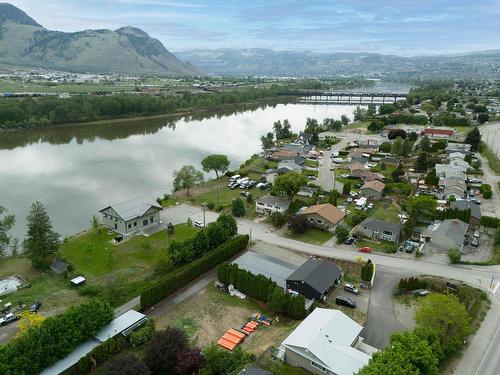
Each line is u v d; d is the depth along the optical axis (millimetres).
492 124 192375
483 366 42469
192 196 98125
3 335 47281
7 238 68062
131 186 107750
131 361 38312
